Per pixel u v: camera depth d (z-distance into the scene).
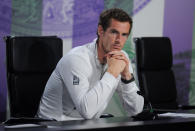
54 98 6.54
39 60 7.43
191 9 11.96
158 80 9.44
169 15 11.74
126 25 6.05
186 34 11.97
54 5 10.60
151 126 4.67
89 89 6.32
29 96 7.29
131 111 6.62
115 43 6.09
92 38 11.04
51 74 7.10
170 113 6.12
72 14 10.79
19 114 7.23
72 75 6.11
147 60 9.22
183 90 12.05
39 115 6.70
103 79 5.98
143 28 11.48
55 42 7.57
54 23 10.64
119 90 6.72
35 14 10.45
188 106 8.59
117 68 6.04
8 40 7.31
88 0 10.91
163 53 9.41
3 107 10.51
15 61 7.25
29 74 7.41
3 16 10.18
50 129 4.26
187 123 4.93
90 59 6.30
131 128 4.56
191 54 12.04
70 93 6.14
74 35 10.86
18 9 10.30
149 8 11.49
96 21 11.03
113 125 4.55
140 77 9.28
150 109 5.59
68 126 4.53
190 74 12.07
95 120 5.37
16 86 7.21
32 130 4.23
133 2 11.33
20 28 10.35
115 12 6.07
